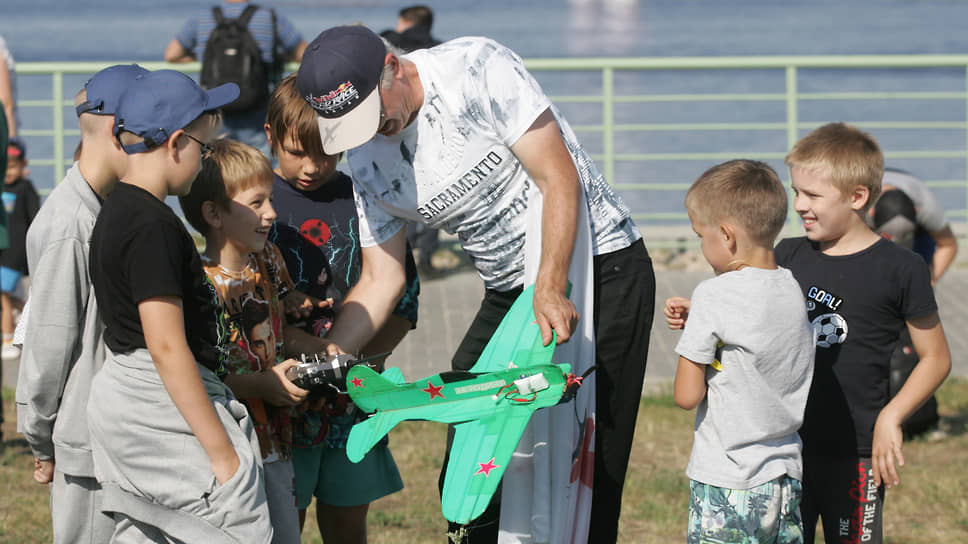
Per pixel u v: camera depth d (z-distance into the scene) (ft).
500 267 14.78
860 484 14.98
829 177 14.84
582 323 14.05
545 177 13.67
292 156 15.15
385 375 13.55
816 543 20.51
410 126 13.93
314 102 13.05
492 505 15.03
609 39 149.07
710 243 14.47
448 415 12.81
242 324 13.75
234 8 35.12
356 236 15.85
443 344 32.37
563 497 14.06
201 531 12.21
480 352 15.55
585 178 14.42
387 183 14.55
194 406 11.99
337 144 13.04
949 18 183.11
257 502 12.40
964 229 42.96
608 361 14.55
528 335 13.26
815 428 15.12
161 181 12.32
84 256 12.66
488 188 14.07
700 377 14.05
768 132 76.59
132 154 12.26
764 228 14.10
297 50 35.42
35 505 21.50
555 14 209.97
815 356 14.98
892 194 24.16
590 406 14.20
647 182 61.11
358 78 12.89
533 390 12.60
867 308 14.84
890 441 14.48
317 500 16.28
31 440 13.10
